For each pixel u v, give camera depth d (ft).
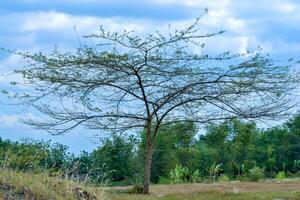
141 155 93.20
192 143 169.99
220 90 57.62
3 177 31.55
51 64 56.59
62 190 33.60
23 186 31.35
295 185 64.28
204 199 49.88
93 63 55.83
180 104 59.00
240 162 196.34
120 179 94.63
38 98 57.93
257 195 51.21
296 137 225.15
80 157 53.93
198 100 58.80
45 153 42.50
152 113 59.00
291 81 58.18
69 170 40.81
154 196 52.21
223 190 57.67
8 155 38.78
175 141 79.10
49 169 37.63
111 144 61.82
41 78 57.06
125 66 56.18
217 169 142.61
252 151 202.90
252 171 108.68
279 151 226.17
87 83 57.41
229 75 57.16
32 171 35.91
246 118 59.57
